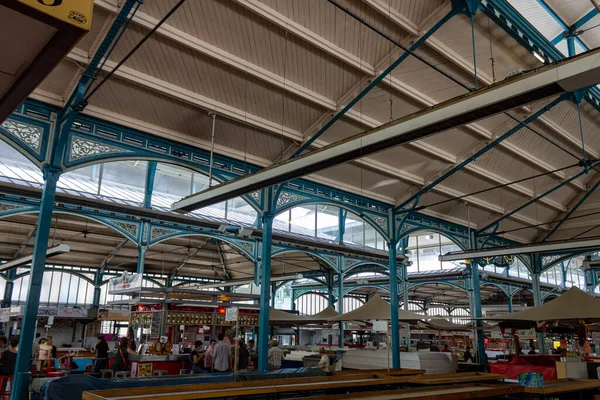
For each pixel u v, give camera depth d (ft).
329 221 86.17
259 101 41.75
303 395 27.91
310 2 34.81
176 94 37.83
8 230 72.23
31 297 32.32
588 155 61.26
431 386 26.17
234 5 33.78
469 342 96.84
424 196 62.18
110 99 38.17
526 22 38.45
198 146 43.39
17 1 9.20
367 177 55.93
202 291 48.73
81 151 37.76
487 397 25.82
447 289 128.88
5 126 34.32
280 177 31.63
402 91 42.50
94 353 59.21
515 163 60.13
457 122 24.08
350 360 63.16
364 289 125.08
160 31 33.24
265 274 47.16
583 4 39.47
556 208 73.41
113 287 52.34
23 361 31.37
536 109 48.73
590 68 19.43
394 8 35.70
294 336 108.06
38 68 11.30
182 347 49.75
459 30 38.42
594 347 79.82
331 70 40.40
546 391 26.48
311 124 45.37
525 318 45.83
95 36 32.65
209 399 23.70
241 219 77.61
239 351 43.62
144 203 62.59
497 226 71.77
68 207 55.77
